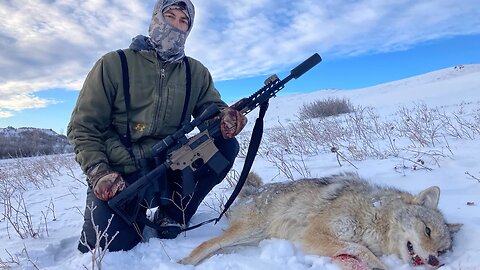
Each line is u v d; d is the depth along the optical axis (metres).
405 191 1.48
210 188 1.59
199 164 1.45
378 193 1.39
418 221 1.25
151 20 1.46
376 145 2.82
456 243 1.24
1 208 2.35
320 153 2.84
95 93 1.38
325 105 7.91
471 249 1.18
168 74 1.46
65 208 2.17
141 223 1.46
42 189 3.00
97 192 1.28
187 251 1.36
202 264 1.19
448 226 1.25
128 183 1.42
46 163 4.55
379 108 7.42
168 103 1.46
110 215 1.33
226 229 1.49
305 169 2.21
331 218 1.32
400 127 3.50
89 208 1.30
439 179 1.77
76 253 1.42
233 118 1.41
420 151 2.29
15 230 1.74
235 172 2.25
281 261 1.18
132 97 1.42
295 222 1.40
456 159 2.04
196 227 1.48
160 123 1.46
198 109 1.60
